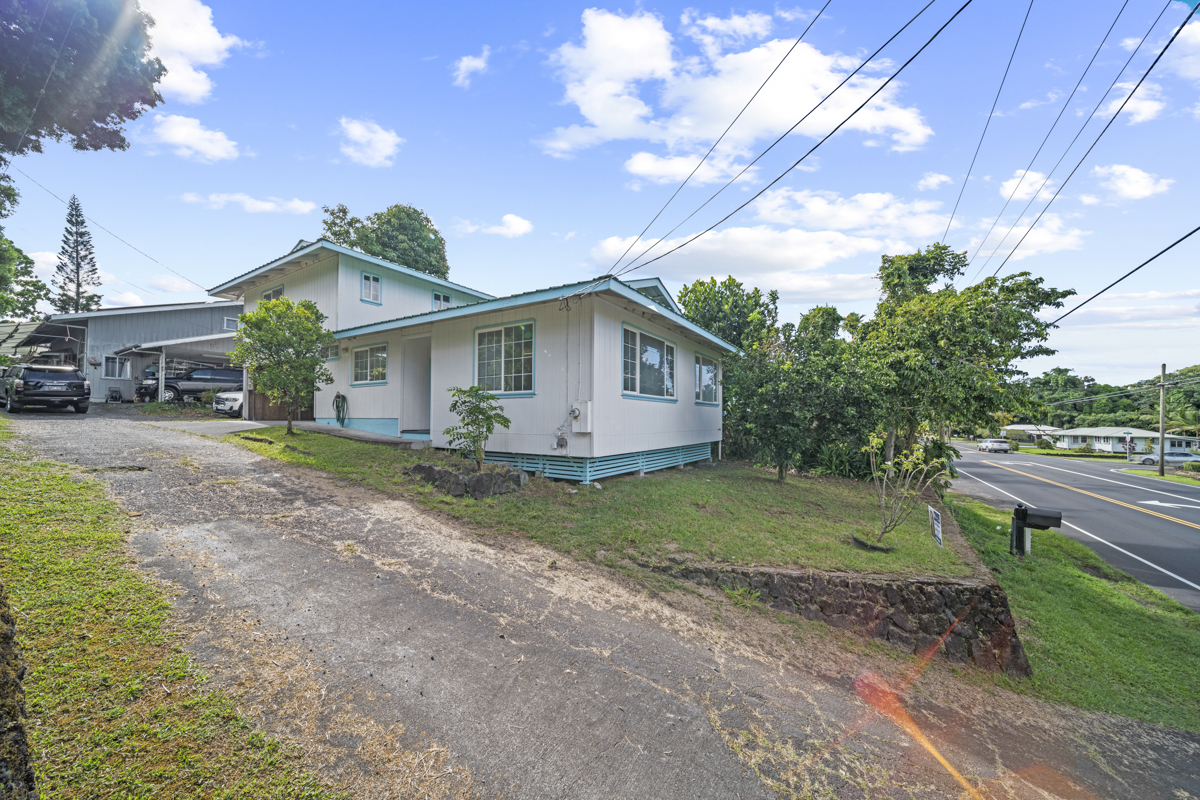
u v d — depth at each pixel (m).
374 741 2.64
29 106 4.70
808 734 3.30
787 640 4.65
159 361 19.42
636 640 4.16
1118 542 12.34
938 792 2.97
